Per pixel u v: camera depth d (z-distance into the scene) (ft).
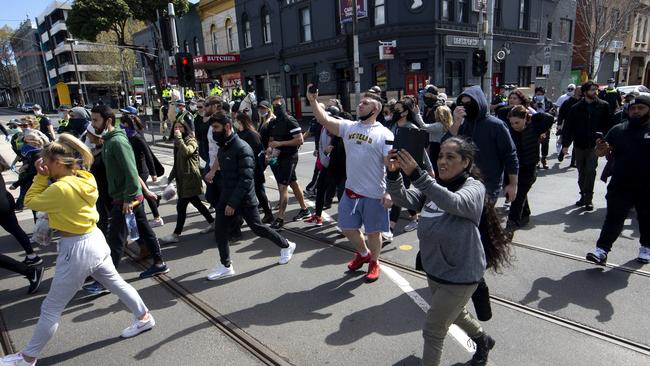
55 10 208.54
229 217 14.38
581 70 97.71
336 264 15.69
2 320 12.75
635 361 9.50
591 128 20.03
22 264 14.17
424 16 59.72
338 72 71.61
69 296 10.14
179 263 16.47
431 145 19.47
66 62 213.66
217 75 102.47
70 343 11.24
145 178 20.04
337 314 12.09
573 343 10.25
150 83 114.21
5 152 52.54
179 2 95.50
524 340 10.45
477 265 7.91
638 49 117.80
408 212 21.68
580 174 21.27
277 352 10.37
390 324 11.45
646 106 12.95
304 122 78.07
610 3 80.53
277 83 84.43
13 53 285.23
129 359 10.41
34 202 9.53
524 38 77.97
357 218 13.93
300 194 21.16
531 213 20.57
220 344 10.85
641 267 14.16
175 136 18.53
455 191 8.06
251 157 14.21
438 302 8.05
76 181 9.97
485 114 13.50
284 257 15.83
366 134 13.10
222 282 14.53
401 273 14.64
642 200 13.75
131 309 11.30
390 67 62.49
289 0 75.77
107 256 10.83
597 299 12.21
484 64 45.34
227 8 91.61
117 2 93.50
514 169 13.55
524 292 12.79
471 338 9.39
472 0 64.44
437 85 62.18
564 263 14.71
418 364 9.69
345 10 59.82
